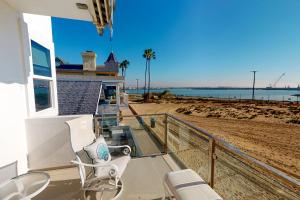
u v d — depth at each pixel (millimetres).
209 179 2252
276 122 15180
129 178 2682
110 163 2164
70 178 2672
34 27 3287
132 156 3467
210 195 1602
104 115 3480
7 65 2328
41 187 1535
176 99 44438
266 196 2576
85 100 6613
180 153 3549
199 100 42094
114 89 18203
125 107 17859
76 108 5941
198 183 1799
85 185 2102
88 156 2299
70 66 22312
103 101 15453
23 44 2762
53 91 4266
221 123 14898
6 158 2266
